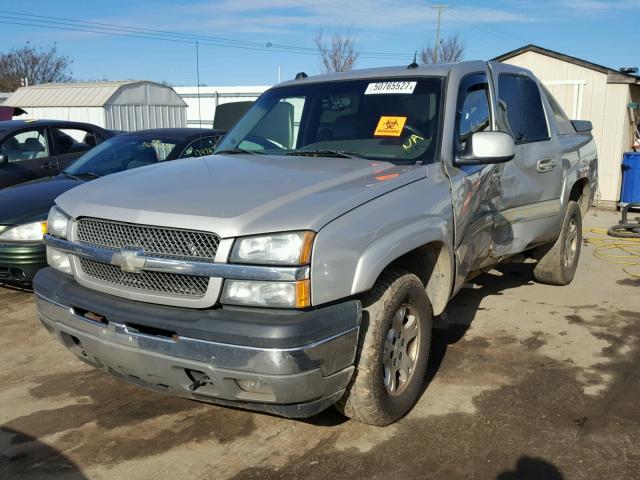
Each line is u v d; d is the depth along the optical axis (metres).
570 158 5.64
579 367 4.23
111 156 6.91
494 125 4.46
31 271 5.32
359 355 3.10
